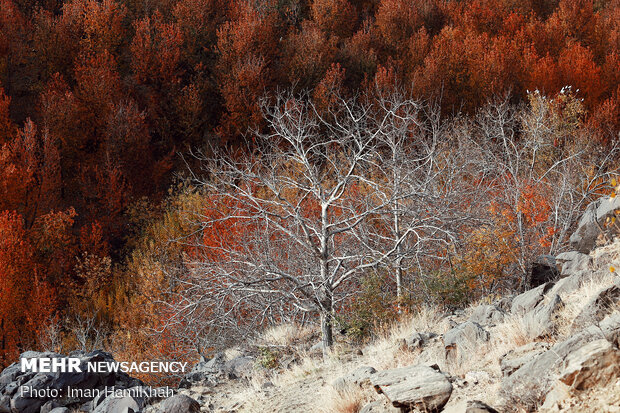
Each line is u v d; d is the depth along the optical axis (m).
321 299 11.12
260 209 11.74
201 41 53.41
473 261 11.48
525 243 12.12
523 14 65.19
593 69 44.53
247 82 44.75
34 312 30.38
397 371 5.31
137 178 42.94
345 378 6.48
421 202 11.70
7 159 38.09
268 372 9.92
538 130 19.12
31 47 52.31
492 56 45.19
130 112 43.81
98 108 45.22
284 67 49.19
